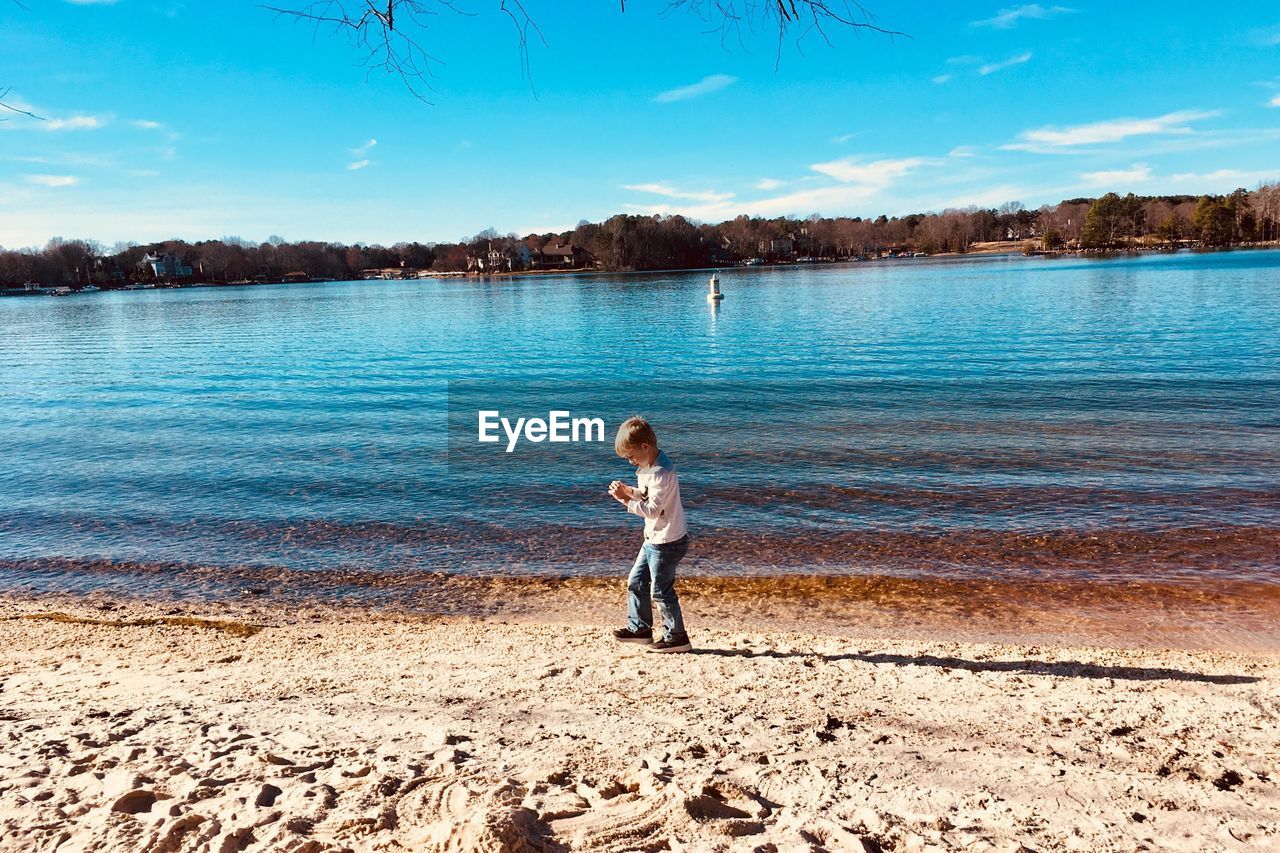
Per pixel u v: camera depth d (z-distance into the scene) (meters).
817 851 2.86
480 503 11.77
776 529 10.21
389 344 40.28
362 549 9.89
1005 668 5.99
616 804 3.23
